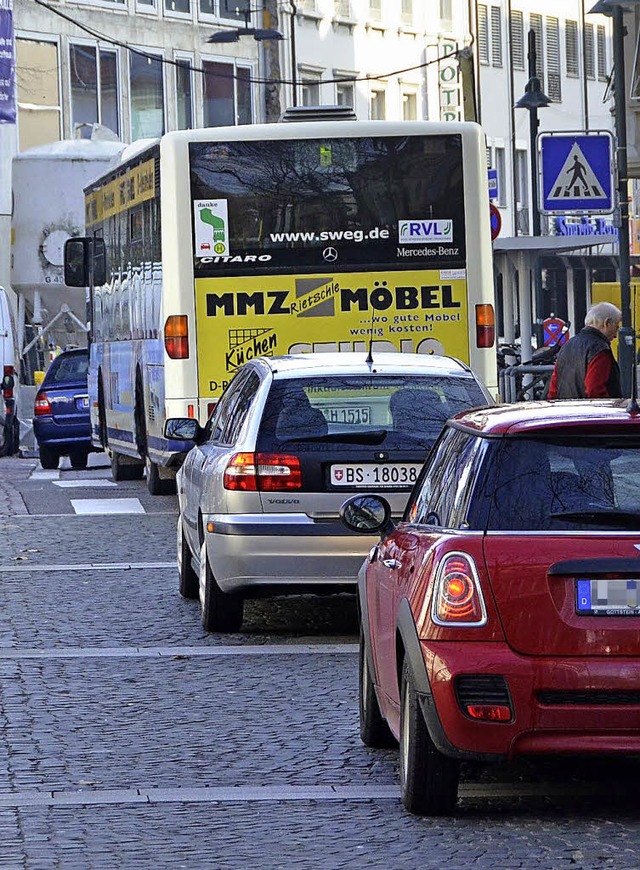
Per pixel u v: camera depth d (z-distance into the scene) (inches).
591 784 960.9
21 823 888.9
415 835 858.8
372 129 2151.8
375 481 1379.2
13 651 1385.3
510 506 860.0
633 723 833.5
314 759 1023.0
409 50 7381.9
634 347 2297.0
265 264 2151.8
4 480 3093.0
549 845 837.2
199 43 6461.6
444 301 2155.5
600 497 860.0
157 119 6314.0
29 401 4370.1
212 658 1357.0
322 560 1366.9
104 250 2947.8
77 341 4630.9
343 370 1424.7
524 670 835.4
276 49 4109.3
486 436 885.2
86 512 2443.4
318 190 2151.8
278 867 808.9
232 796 941.2
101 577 1803.6
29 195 4584.2
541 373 3065.9
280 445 1380.4
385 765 1006.4
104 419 3095.5
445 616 845.8
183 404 2148.1
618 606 838.5
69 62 5989.2
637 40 3757.4
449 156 2153.1
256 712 1157.7
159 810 913.5
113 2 6136.8
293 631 1482.5
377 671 986.1
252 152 2148.1
